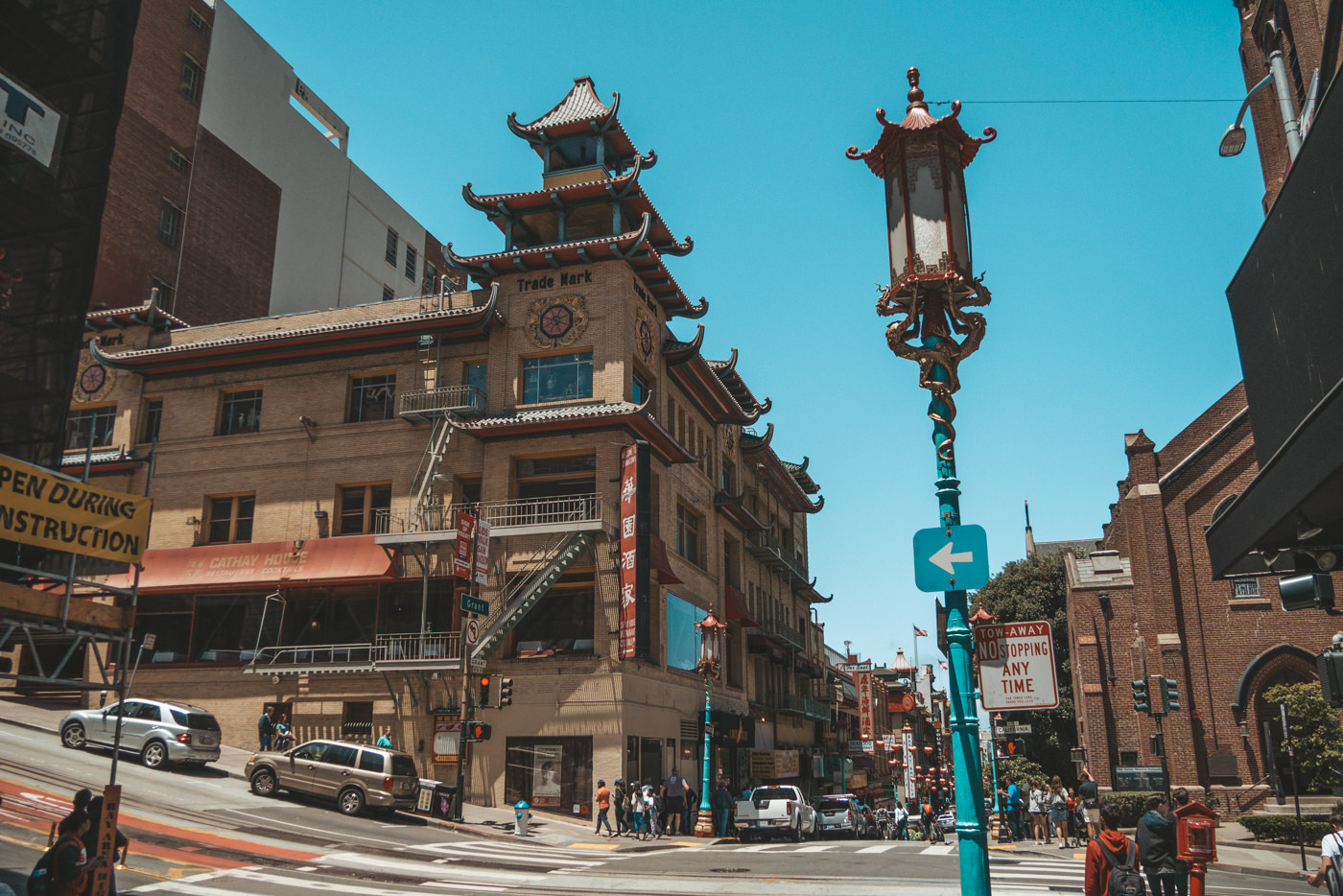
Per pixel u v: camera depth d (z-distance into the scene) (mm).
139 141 47906
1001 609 55688
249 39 56219
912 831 48938
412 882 17484
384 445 37438
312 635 35906
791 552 62094
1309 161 8062
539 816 31094
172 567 37625
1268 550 9875
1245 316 10117
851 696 83875
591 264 37188
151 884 15820
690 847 26672
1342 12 18844
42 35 17312
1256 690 36312
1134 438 40250
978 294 8797
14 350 16641
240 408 39906
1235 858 25141
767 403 51406
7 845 16250
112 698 36531
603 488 34750
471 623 31688
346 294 61969
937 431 8445
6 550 14852
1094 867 9469
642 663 34438
